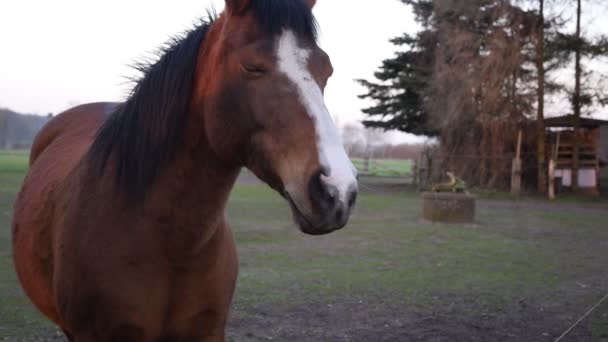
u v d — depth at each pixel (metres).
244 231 8.83
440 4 18.23
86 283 1.79
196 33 1.85
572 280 5.84
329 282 5.53
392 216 11.63
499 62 16.77
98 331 1.80
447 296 5.09
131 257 1.75
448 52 18.14
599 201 16.39
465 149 18.55
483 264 6.64
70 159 2.36
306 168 1.44
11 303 4.53
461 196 10.61
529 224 10.71
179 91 1.78
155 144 1.79
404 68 21.20
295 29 1.57
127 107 1.93
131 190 1.78
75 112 3.03
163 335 1.87
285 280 5.57
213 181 1.76
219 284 1.92
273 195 15.62
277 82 1.51
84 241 1.81
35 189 2.43
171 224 1.76
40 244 2.12
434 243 8.17
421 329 4.14
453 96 17.50
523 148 18.39
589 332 4.08
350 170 1.44
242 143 1.61
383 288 5.33
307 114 1.48
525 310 4.67
